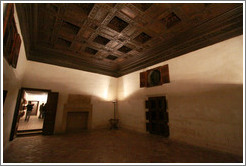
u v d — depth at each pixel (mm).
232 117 4238
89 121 8344
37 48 6824
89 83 8875
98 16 4812
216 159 3719
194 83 5477
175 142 5500
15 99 5129
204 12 4457
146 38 6227
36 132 6914
